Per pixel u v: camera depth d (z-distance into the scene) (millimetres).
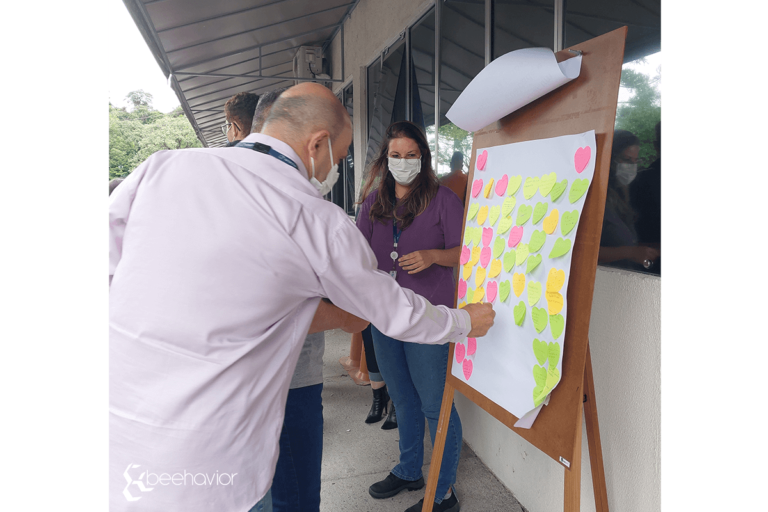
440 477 1849
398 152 1843
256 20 5223
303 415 1393
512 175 1426
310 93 1002
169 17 4676
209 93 7941
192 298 831
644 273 1311
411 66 3621
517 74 1271
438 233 1892
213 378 836
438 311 1137
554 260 1197
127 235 870
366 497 2074
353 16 5348
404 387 1988
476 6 2512
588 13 1600
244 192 873
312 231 896
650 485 1263
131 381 840
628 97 1369
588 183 1117
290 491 1410
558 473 1709
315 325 1329
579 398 1121
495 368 1415
